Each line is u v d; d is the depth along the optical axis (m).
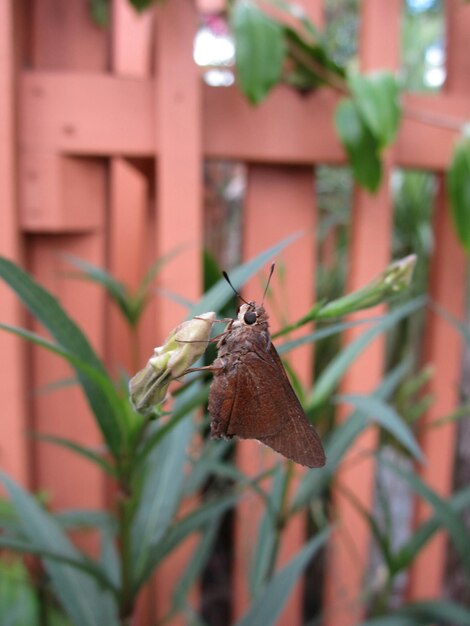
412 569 0.25
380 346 0.23
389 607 0.27
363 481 0.24
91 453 0.13
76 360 0.11
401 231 0.30
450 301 0.24
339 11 0.48
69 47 0.22
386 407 0.16
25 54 0.22
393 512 0.31
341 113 0.20
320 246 0.36
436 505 0.18
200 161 0.21
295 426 0.12
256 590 0.18
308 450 0.12
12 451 0.21
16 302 0.21
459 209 0.21
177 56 0.21
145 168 0.24
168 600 0.22
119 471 0.13
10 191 0.20
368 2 0.22
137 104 0.21
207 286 0.24
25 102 0.21
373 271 0.23
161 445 0.16
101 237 0.23
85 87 0.21
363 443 0.23
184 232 0.21
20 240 0.21
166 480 0.16
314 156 0.22
